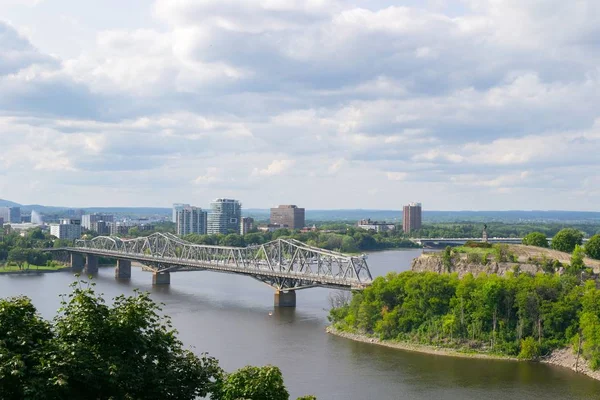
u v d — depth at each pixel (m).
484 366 132.50
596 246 189.62
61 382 48.50
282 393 56.41
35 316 59.19
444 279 159.12
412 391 114.75
